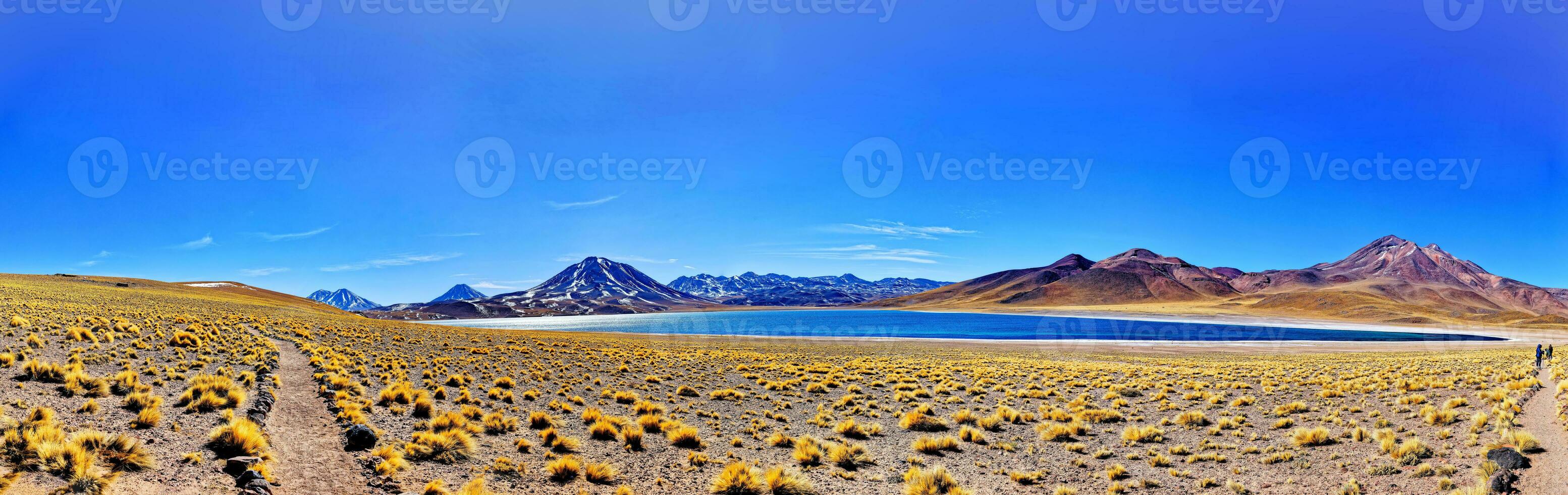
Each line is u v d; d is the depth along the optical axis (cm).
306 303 13775
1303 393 2534
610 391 2473
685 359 4078
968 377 3325
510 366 3153
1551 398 1939
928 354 5306
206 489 944
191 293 9062
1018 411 2322
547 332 6900
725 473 1282
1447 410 1789
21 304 3491
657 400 2392
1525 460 1219
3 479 827
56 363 1706
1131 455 1616
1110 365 4147
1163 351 6412
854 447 1692
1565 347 6362
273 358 2447
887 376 3325
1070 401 2533
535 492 1174
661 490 1267
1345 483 1263
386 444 1359
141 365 1958
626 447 1598
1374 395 2355
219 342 2797
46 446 918
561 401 2225
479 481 1140
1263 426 1938
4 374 1482
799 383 3039
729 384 2931
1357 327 15012
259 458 1107
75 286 8019
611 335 7281
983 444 1791
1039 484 1389
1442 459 1352
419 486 1133
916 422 2019
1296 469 1416
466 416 1809
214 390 1577
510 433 1659
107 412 1298
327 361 2548
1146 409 2344
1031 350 6275
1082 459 1603
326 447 1291
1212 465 1506
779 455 1628
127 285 11725
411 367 2788
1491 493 1091
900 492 1315
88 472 888
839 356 4800
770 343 6744
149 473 967
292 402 1689
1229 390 2708
